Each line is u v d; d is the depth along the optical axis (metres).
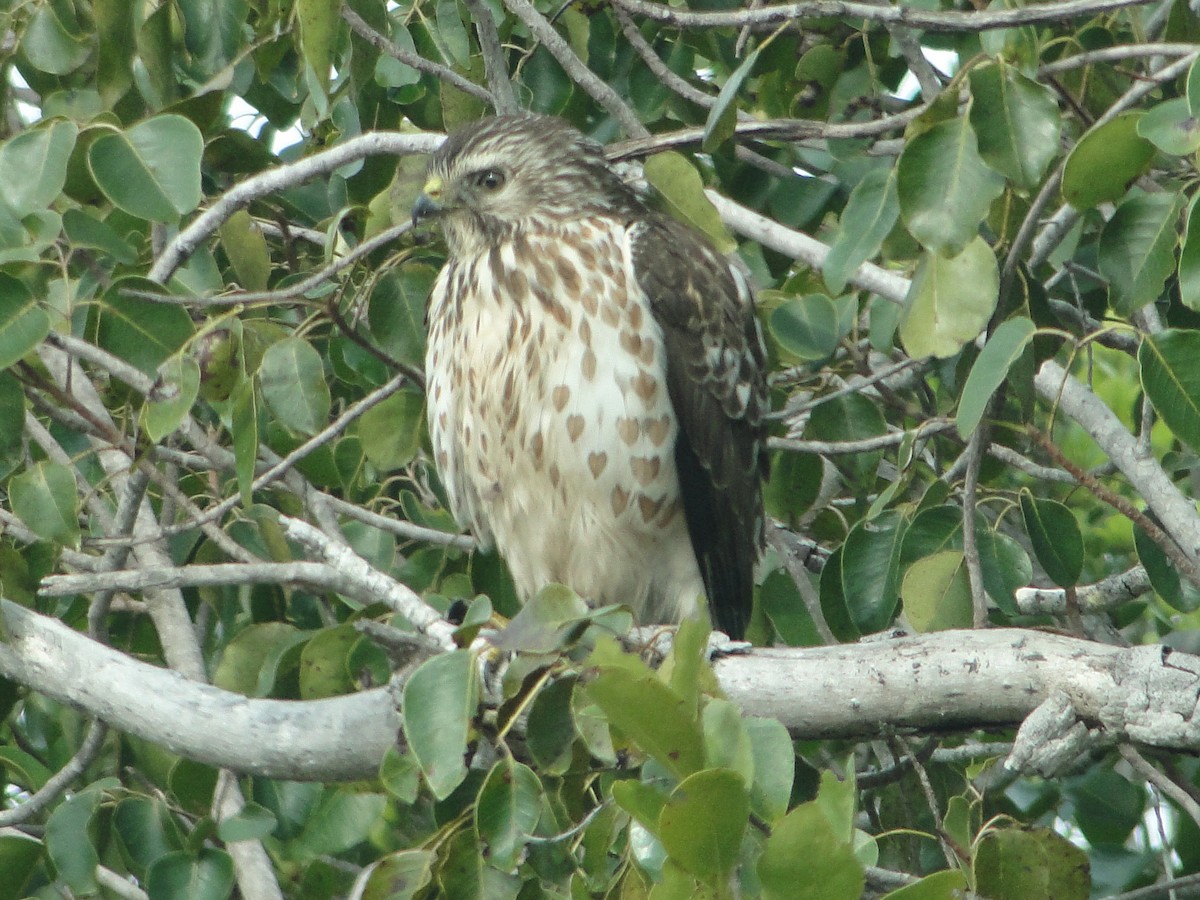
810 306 8.40
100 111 8.77
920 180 6.47
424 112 10.23
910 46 8.71
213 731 6.87
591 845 5.62
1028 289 7.58
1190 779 8.81
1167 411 6.16
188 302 7.63
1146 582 7.64
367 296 8.83
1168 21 7.97
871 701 6.22
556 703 5.77
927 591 7.12
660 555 9.30
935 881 4.82
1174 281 8.13
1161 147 6.03
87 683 7.09
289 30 8.69
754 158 9.27
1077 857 5.78
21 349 7.09
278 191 8.70
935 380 10.15
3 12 9.09
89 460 9.79
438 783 5.27
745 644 6.52
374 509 10.02
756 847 4.99
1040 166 6.36
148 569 7.51
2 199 7.39
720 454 9.18
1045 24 7.38
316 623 9.65
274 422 9.32
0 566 7.73
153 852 7.79
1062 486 10.54
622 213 9.35
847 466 9.62
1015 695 5.96
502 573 9.41
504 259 8.93
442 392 9.09
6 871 7.76
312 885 8.47
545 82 9.70
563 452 8.84
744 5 9.50
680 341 8.99
